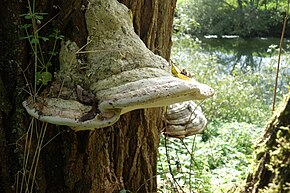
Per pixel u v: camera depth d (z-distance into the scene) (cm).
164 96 77
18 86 94
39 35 93
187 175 175
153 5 107
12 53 94
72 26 92
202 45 738
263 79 444
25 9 93
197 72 385
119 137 108
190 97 83
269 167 123
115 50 87
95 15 90
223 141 271
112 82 83
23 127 96
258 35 835
